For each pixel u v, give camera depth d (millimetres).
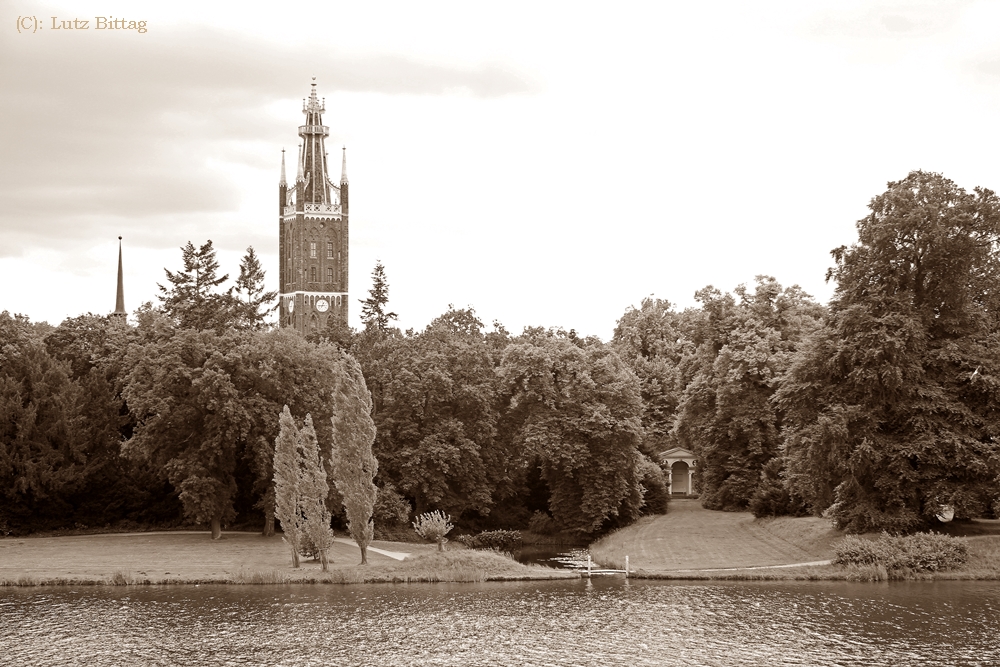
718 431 116562
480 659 55000
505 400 115500
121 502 103188
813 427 83438
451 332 128125
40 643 58156
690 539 97125
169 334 110812
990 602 66938
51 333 115375
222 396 92188
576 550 102812
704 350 123938
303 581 75562
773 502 102500
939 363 82750
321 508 78688
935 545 77250
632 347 161875
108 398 105750
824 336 87688
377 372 112688
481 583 76062
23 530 98812
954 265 83875
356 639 58938
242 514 103688
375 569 78188
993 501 79375
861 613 64188
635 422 112375
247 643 58219
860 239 87312
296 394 96750
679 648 56594
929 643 57125
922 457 79500
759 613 64562
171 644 57969
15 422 97062
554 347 117125
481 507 109062
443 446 105750
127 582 74562
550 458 108312
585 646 57219
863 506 82812
